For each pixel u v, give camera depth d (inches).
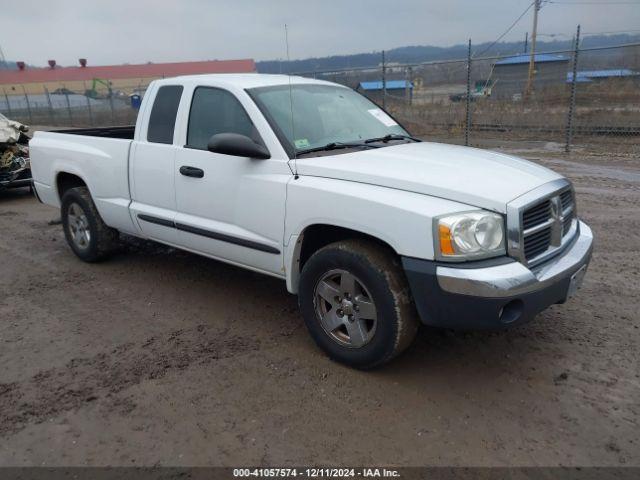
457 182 130.1
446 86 852.6
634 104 647.8
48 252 254.2
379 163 144.4
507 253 124.3
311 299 147.2
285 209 147.9
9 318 181.6
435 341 157.8
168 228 187.3
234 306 186.9
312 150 157.1
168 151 181.6
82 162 218.1
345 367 145.3
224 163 163.5
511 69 1055.6
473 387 135.1
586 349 151.3
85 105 1302.9
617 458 109.8
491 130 629.3
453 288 120.0
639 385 134.0
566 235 146.2
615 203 307.3
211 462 111.3
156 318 178.9
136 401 132.3
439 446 114.4
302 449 114.4
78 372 146.3
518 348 152.8
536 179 139.1
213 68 1993.1
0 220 323.6
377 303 131.7
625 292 187.8
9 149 370.9
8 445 118.0
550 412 124.6
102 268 228.8
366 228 130.6
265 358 151.0
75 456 114.1
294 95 173.5
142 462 111.8
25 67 2103.8
